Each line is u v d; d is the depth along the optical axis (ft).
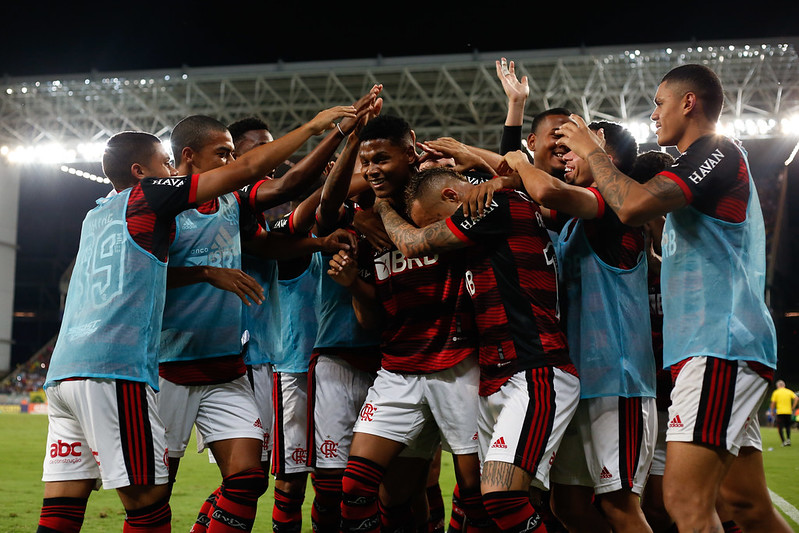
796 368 108.37
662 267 10.09
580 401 10.46
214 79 87.76
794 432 63.77
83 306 9.66
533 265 10.12
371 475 10.71
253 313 12.62
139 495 9.48
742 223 9.56
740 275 9.46
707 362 9.30
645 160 12.39
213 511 10.62
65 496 9.66
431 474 14.82
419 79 87.04
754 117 82.33
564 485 10.81
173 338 10.89
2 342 104.99
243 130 14.29
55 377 9.53
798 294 111.75
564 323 10.73
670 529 12.30
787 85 81.05
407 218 11.68
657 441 12.40
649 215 9.19
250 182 9.96
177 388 10.87
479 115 91.04
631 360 10.42
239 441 10.78
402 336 11.10
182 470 28.48
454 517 13.39
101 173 107.45
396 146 11.28
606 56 80.12
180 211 9.84
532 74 84.69
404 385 10.96
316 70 85.66
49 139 99.35
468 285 10.45
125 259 9.61
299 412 14.24
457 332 10.70
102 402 9.30
